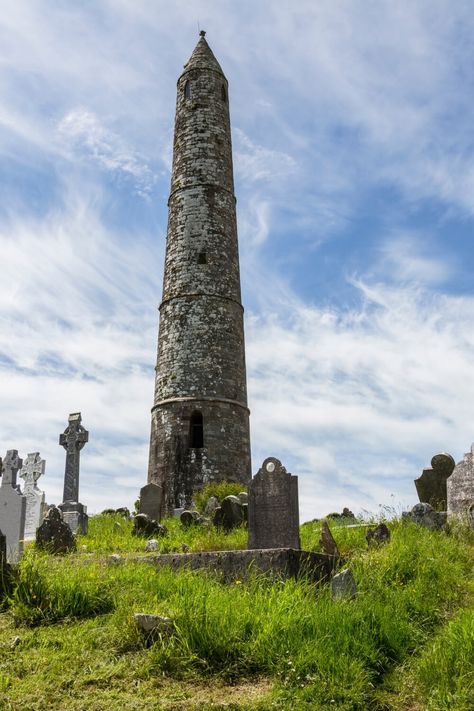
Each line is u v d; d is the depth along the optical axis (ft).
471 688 20.58
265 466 39.93
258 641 22.95
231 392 83.41
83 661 22.45
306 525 56.80
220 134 93.81
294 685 21.12
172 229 90.38
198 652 22.66
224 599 25.95
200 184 90.27
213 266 87.10
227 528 54.85
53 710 19.31
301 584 30.17
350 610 25.53
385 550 35.63
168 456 80.38
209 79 95.71
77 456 78.02
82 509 61.98
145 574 30.60
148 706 19.61
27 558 30.89
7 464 61.93
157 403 83.82
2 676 20.89
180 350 83.92
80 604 26.78
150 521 55.77
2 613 26.84
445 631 25.71
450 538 41.27
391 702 20.95
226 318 85.87
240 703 19.98
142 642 23.44
